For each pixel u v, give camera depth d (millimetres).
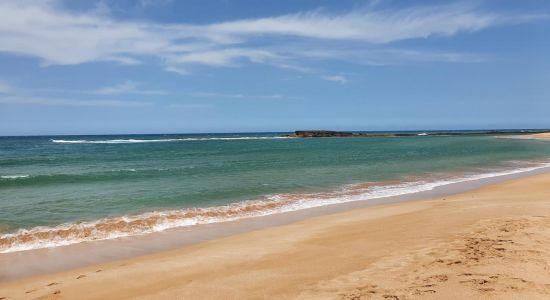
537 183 18984
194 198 16984
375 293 5629
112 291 6832
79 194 17922
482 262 6449
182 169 28547
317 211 14508
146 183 21312
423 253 7309
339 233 10336
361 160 36000
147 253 9609
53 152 52531
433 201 15055
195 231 11727
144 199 16703
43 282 7605
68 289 7020
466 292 5355
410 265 6723
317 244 9273
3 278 7969
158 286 6969
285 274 7074
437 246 7676
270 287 6438
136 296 6508
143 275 7641
